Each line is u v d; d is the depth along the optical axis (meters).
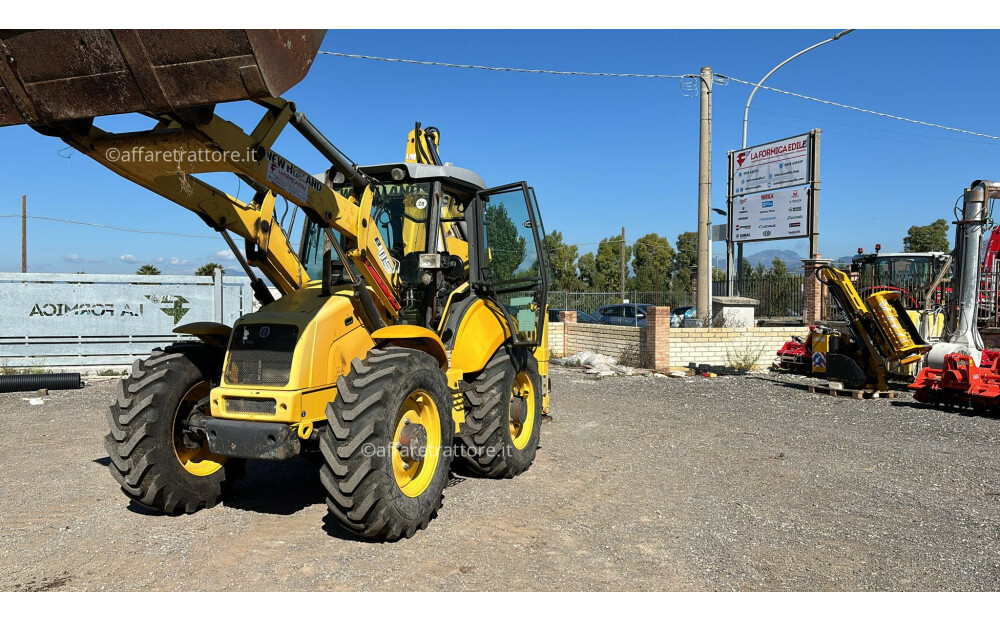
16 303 12.84
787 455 6.80
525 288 6.44
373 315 4.84
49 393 10.84
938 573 3.92
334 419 4.07
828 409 9.59
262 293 5.25
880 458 6.70
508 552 4.15
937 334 12.68
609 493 5.45
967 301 9.95
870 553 4.21
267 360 4.35
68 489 5.49
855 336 10.74
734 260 21.70
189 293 14.10
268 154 3.92
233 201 4.73
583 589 3.62
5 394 10.66
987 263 12.82
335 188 5.54
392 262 5.26
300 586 3.62
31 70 3.13
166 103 3.14
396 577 3.75
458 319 5.46
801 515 4.93
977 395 8.96
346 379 4.23
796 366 13.24
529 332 6.47
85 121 3.43
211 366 5.04
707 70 17.00
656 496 5.38
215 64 3.03
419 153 6.25
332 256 5.71
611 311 24.83
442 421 4.75
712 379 12.79
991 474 6.11
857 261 16.61
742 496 5.39
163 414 4.63
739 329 15.04
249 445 4.17
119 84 3.12
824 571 3.92
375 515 4.09
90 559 4.00
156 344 13.86
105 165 3.77
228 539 4.34
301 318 4.39
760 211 20.27
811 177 18.48
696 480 5.86
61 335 13.16
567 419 8.73
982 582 3.79
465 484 5.68
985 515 4.96
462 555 4.09
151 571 3.82
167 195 4.20
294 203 4.24
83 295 13.32
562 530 4.55
